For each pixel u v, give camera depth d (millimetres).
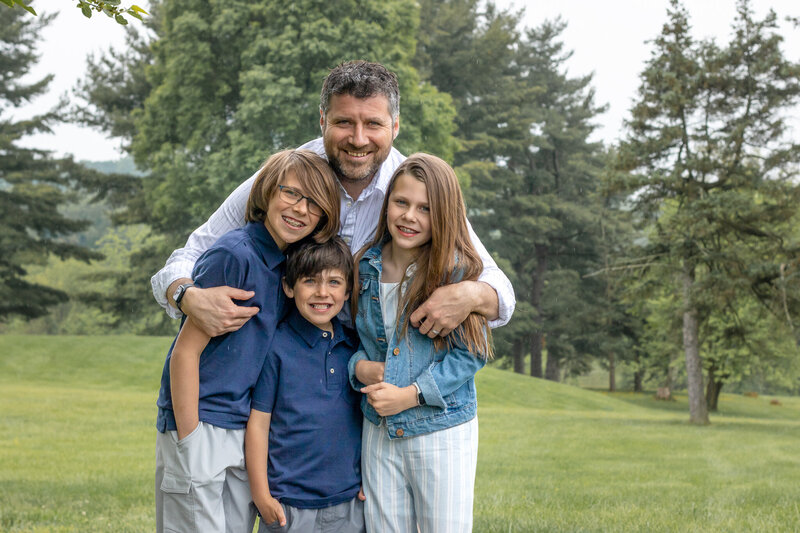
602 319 41094
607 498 8102
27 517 6133
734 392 61688
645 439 16141
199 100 28156
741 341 24141
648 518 6754
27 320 39094
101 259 39250
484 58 40125
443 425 2854
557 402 28469
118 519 6070
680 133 22469
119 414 15508
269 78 25688
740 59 22484
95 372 25828
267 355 2834
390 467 2896
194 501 2666
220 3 27359
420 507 2859
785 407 45656
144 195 36750
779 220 22047
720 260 21984
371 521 2906
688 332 23719
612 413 26250
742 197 21406
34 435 12328
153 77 30750
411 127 27234
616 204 45094
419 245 2916
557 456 12570
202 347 2672
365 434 2975
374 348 2980
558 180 45000
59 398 18156
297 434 2826
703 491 8898
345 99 2949
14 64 38344
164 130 29672
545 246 43750
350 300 3008
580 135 44375
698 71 22453
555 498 8008
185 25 27156
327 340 2949
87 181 38875
